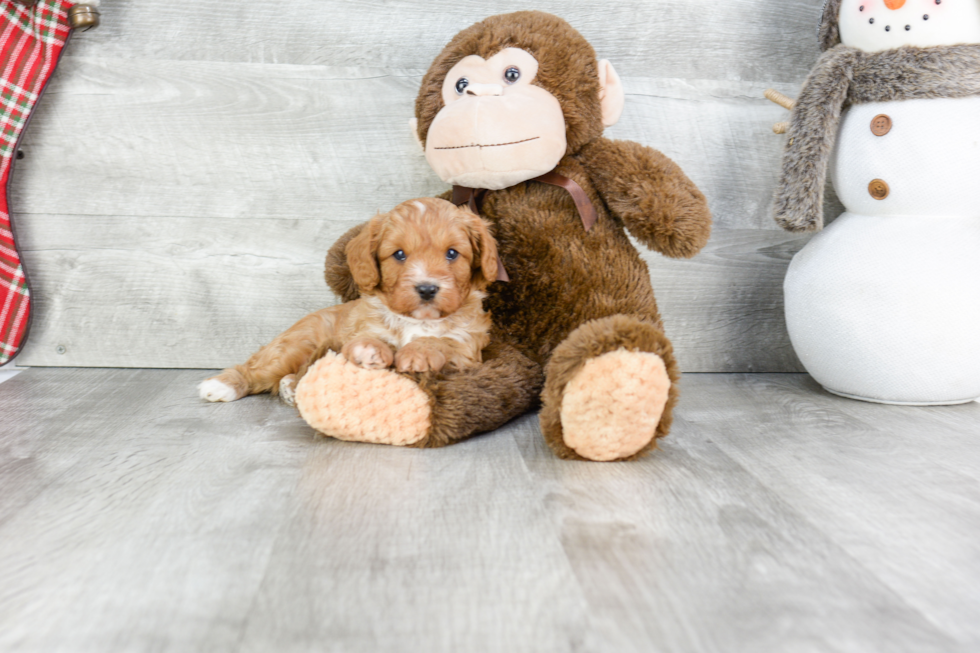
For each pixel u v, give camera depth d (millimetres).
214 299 2170
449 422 1447
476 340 1593
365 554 1009
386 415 1420
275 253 2158
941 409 1810
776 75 2211
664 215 1594
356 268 1518
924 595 916
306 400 1432
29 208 2102
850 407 1831
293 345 1846
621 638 817
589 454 1374
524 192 1706
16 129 1981
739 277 2256
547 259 1659
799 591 922
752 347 2291
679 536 1073
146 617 854
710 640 815
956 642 816
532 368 1633
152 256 2141
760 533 1086
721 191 2225
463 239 1493
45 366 2186
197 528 1088
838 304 1819
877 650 801
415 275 1443
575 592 913
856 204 1881
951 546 1050
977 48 1700
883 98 1782
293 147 2121
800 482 1297
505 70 1643
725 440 1548
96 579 939
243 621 847
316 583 932
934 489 1267
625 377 1302
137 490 1233
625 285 1667
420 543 1043
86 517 1125
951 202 1758
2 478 1286
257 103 2096
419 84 2123
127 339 2180
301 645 802
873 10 1780
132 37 2053
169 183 2115
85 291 2148
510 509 1164
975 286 1714
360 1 2082
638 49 2154
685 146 2199
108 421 1645
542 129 1558
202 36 2066
